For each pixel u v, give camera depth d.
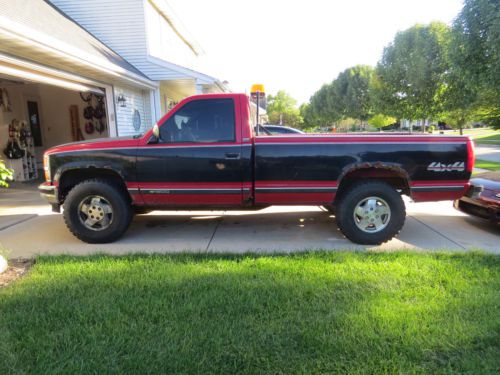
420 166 4.44
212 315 2.82
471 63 9.48
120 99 11.16
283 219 6.04
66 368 2.25
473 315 2.78
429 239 4.91
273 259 4.00
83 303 3.01
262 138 4.50
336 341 2.46
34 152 12.23
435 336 2.52
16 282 3.48
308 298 3.07
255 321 2.73
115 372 2.21
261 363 2.28
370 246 4.64
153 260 4.00
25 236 5.17
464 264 3.79
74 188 4.69
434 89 16.47
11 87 11.12
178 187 4.58
